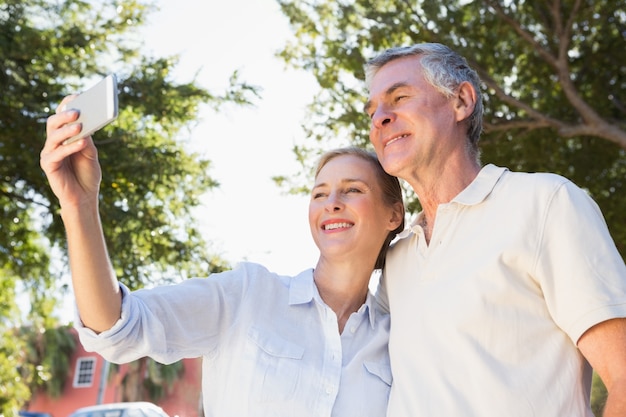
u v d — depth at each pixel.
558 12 9.05
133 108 10.47
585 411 2.08
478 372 2.07
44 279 11.80
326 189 2.64
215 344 2.45
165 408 27.75
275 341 2.42
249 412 2.33
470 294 2.14
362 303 2.64
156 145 10.80
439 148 2.39
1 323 13.85
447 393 2.10
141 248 10.46
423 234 2.40
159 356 2.29
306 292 2.55
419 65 2.44
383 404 2.39
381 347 2.50
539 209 2.15
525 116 9.68
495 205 2.24
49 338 27.81
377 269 2.71
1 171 10.51
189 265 10.61
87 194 2.01
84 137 1.85
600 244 2.07
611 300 2.00
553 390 2.05
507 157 9.41
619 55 9.91
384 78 2.48
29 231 11.55
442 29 8.91
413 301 2.29
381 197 2.64
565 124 8.89
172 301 2.34
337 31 8.96
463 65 2.48
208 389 2.46
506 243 2.15
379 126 2.46
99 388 28.50
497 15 9.09
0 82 9.80
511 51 9.61
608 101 10.05
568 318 2.04
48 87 10.20
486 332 2.10
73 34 10.17
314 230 2.65
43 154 1.92
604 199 10.07
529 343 2.09
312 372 2.39
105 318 2.10
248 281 2.53
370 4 8.88
